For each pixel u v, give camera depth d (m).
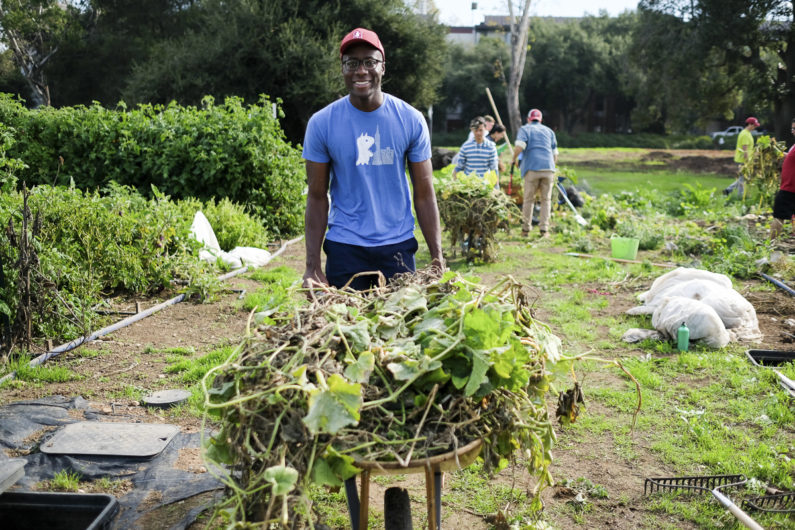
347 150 3.56
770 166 13.42
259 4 25.92
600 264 8.94
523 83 55.66
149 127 11.07
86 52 36.47
